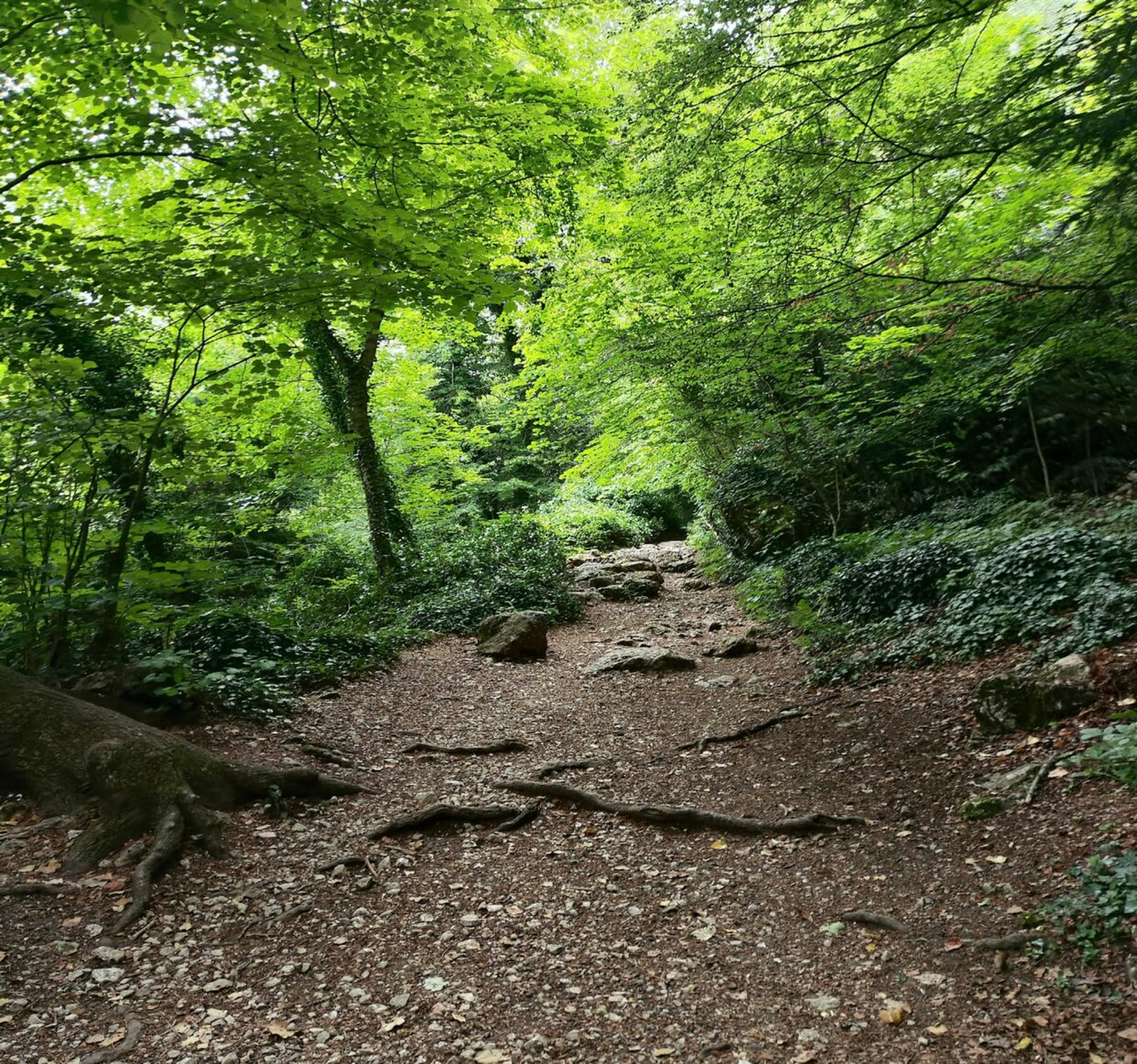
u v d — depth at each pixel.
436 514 20.19
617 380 13.42
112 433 6.47
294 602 12.68
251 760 6.34
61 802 5.19
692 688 9.40
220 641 8.55
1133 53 4.81
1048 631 6.88
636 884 4.80
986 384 9.00
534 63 10.54
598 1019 3.51
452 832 5.58
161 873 4.62
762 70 5.95
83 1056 3.20
